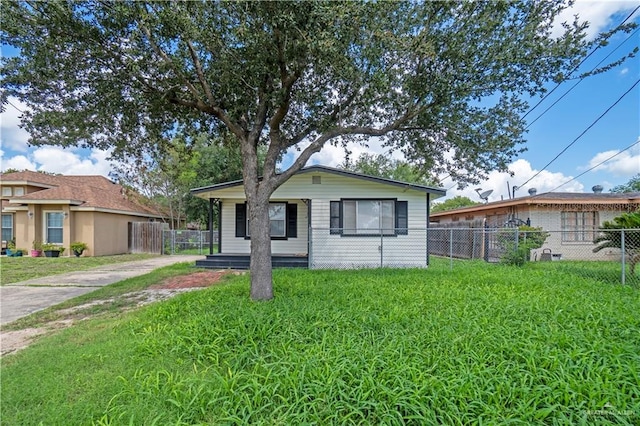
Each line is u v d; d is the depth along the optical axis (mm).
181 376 2922
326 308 4609
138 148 6836
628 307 4488
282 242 11859
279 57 4848
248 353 3281
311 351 3150
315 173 10891
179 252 18641
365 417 2281
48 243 15664
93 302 6359
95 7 4441
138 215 19297
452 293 5594
